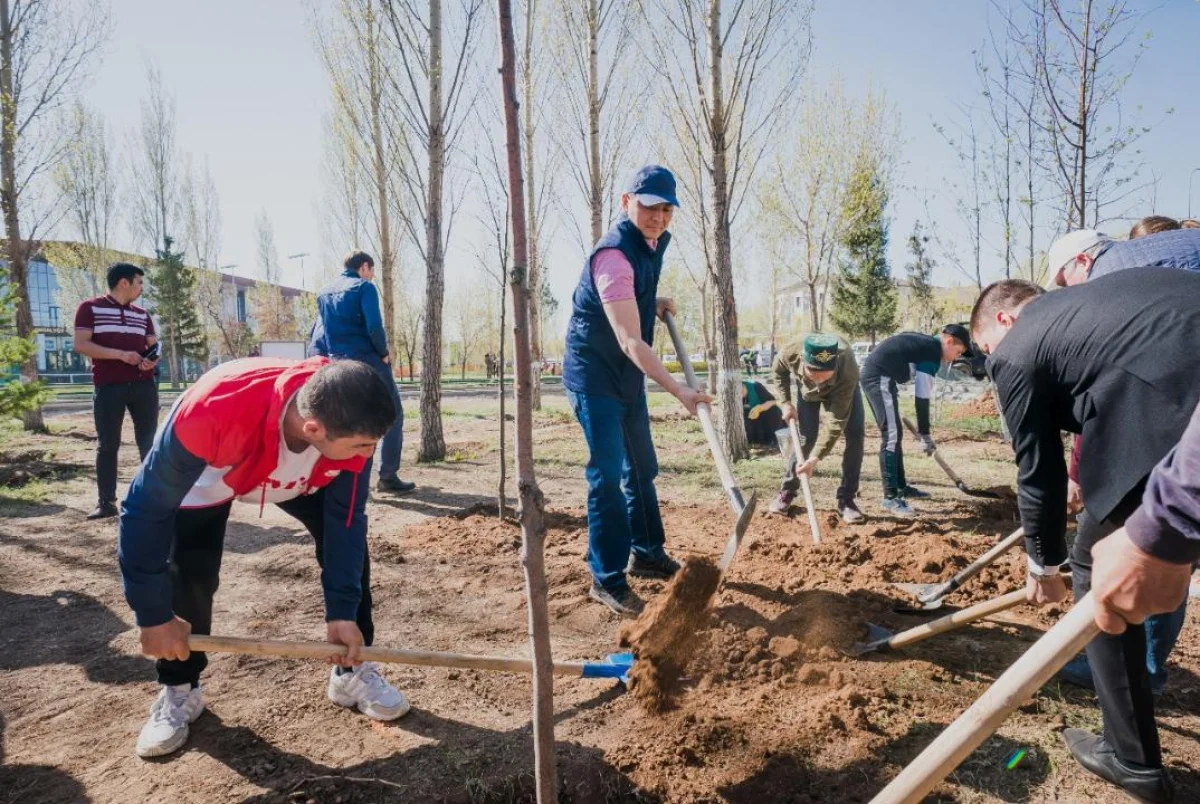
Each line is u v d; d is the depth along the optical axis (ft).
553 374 130.72
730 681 9.82
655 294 13.12
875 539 15.78
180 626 7.42
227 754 8.44
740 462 25.98
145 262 111.96
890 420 18.81
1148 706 7.13
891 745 8.16
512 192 5.69
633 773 7.96
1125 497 6.47
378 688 9.25
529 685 10.01
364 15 34.35
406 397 74.49
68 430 40.09
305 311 135.64
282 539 16.99
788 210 65.92
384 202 53.52
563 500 20.80
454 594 13.41
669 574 14.14
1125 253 9.04
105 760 8.39
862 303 92.48
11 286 22.00
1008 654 10.32
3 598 13.39
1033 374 6.99
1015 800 7.36
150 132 105.40
